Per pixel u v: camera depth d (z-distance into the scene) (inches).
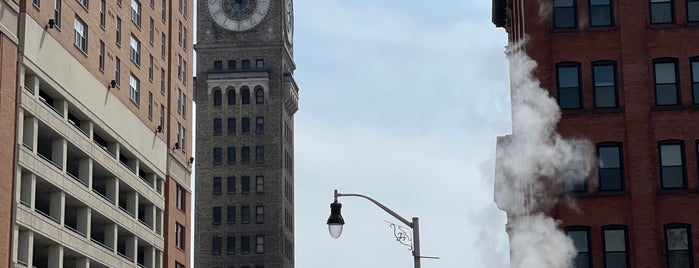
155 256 3988.7
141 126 3801.7
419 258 1368.1
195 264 6269.7
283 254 6368.1
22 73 2753.4
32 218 2775.6
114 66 3501.5
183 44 4485.7
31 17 2815.0
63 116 3021.7
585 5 2240.4
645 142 2167.8
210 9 6515.8
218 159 6407.5
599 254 2129.7
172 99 4237.2
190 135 4525.1
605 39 2228.1
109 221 3440.0
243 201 6338.6
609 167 2176.4
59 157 2999.5
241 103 6451.8
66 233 3014.3
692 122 2172.7
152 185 3961.6
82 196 3147.1
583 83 2209.6
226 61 6486.2
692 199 2135.8
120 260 3521.2
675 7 2225.6
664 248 2123.5
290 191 6781.5
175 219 4239.7
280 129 6417.3
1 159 2625.5
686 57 2203.5
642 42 2210.9
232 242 6299.2
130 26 3695.9
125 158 3747.5
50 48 2933.1
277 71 6476.4
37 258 3213.6
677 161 2165.4
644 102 2186.3
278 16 6525.6
